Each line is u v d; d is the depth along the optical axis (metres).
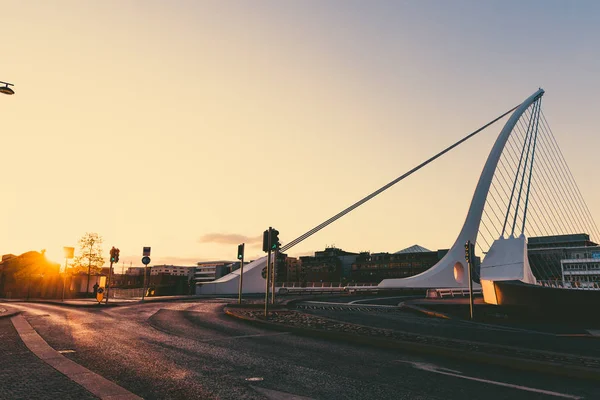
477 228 56.19
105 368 7.03
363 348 9.44
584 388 6.17
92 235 49.69
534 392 5.91
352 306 27.42
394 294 49.53
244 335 11.48
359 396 5.55
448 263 55.16
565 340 12.48
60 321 14.41
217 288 42.62
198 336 11.14
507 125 61.69
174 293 44.56
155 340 10.25
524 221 47.31
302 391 5.75
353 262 149.00
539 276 113.62
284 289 44.44
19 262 43.97
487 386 6.20
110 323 13.95
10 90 15.56
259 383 6.15
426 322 17.58
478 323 18.36
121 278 73.75
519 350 8.91
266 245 16.91
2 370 6.71
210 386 5.95
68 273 43.91
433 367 7.46
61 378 6.22
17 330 11.66
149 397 5.38
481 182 58.34
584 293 20.14
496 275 45.50
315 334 11.43
